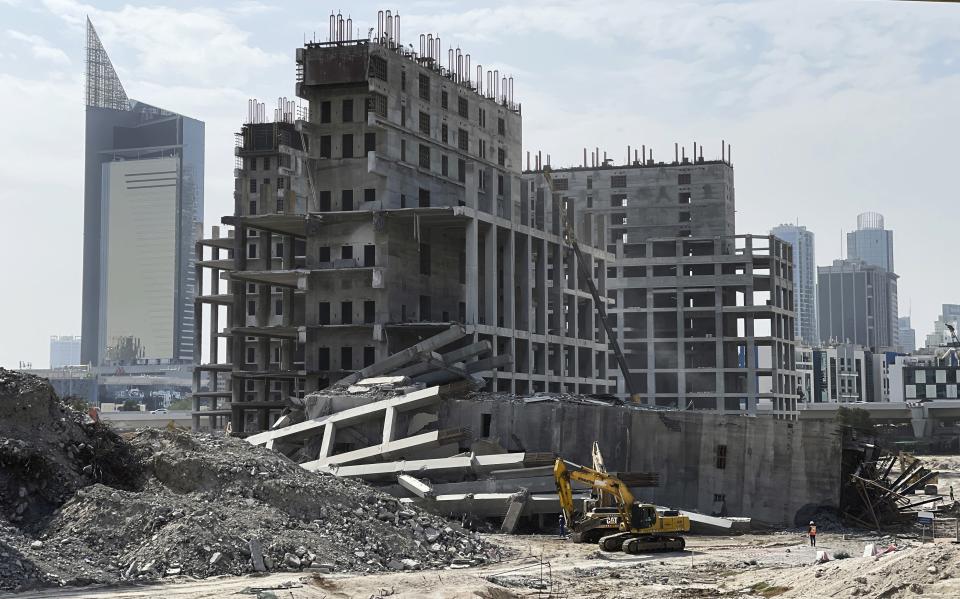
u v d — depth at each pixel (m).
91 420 55.34
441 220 105.44
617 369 187.50
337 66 106.25
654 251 192.88
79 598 36.59
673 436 77.62
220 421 162.75
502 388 111.56
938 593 35.66
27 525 46.44
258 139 169.00
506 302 111.12
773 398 184.38
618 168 197.50
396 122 107.50
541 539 63.84
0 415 50.56
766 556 57.34
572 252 131.50
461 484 71.00
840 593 38.28
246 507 50.28
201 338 156.75
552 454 70.81
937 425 197.25
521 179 118.75
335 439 82.00
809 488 73.94
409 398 79.12
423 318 109.62
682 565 53.25
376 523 52.31
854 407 186.75
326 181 107.75
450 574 45.28
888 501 76.50
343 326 101.81
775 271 185.62
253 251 158.88
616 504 62.16
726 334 189.12
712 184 193.25
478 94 123.44
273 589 38.75
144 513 45.81
